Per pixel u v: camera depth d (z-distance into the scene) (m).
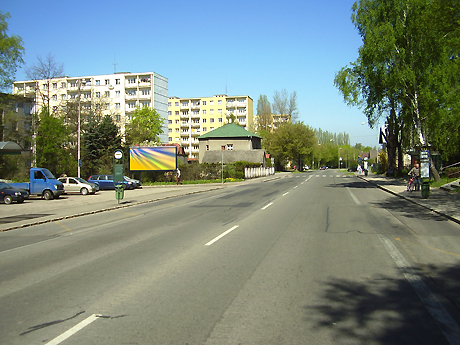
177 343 3.98
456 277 6.41
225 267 7.07
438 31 16.89
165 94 99.25
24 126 59.81
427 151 20.98
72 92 92.75
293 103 94.19
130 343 3.99
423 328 4.36
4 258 8.41
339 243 9.30
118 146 50.72
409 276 6.46
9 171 40.19
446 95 28.36
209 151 68.88
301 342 4.00
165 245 9.30
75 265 7.51
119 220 14.71
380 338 4.10
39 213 17.47
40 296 5.57
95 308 5.02
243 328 4.34
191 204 20.16
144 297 5.43
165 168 42.69
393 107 32.81
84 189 30.95
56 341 4.06
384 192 26.50
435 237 10.09
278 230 11.23
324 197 22.61
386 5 29.50
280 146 89.56
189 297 5.40
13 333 4.27
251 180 49.38
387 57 28.56
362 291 5.67
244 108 116.06
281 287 5.85
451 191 23.31
